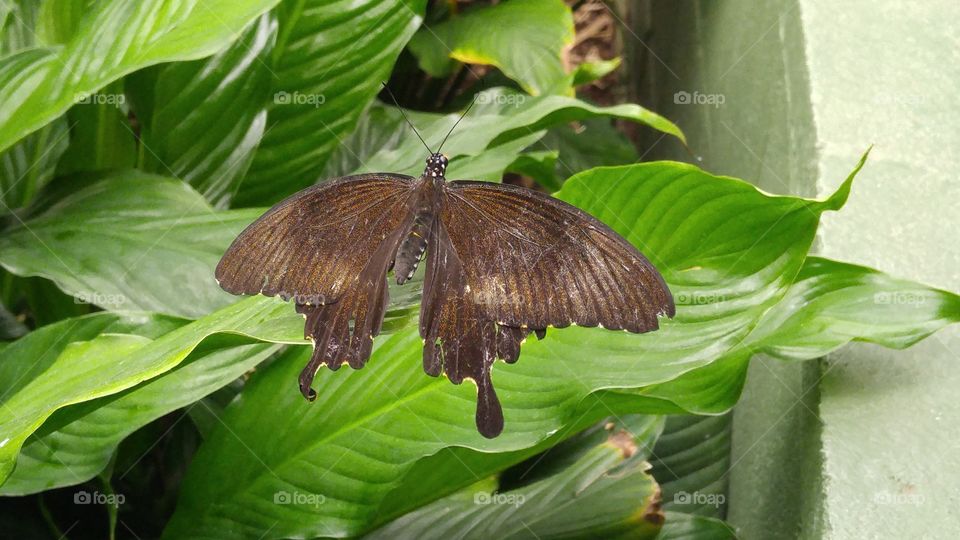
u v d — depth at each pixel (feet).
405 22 2.62
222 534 2.22
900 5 2.50
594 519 2.27
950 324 2.18
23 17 2.54
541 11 3.62
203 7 2.15
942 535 2.15
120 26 2.18
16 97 2.17
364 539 2.30
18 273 2.26
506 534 2.27
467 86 4.39
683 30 4.00
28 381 2.23
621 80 5.11
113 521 2.25
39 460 2.18
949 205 2.35
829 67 2.45
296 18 2.55
